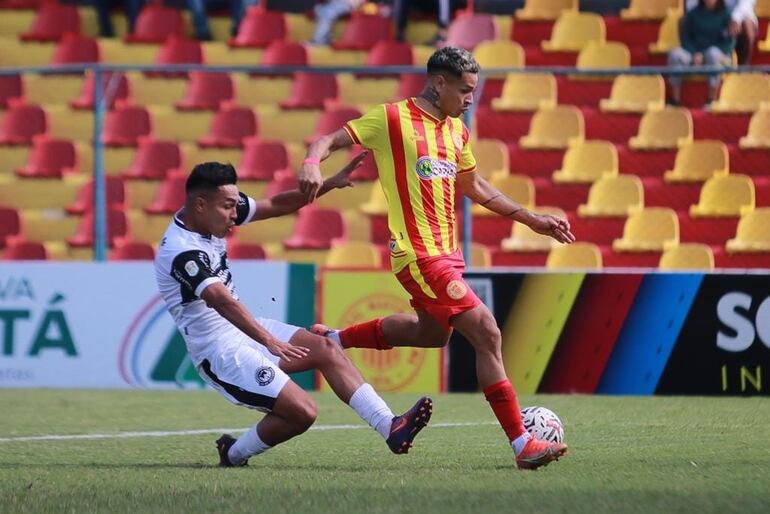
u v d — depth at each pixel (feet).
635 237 154.92
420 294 68.59
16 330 130.62
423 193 68.49
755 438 83.87
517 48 183.62
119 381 128.47
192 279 67.26
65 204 176.55
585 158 166.50
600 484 60.23
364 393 69.36
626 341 117.08
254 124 179.63
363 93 184.34
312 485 60.75
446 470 67.36
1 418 101.91
